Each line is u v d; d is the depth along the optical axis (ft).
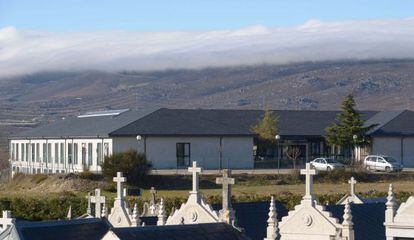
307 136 476.13
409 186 365.20
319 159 426.92
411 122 483.10
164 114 447.83
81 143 453.58
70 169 461.37
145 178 383.86
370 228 167.32
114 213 190.39
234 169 436.76
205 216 166.61
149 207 234.79
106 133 427.33
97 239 142.41
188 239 139.23
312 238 149.79
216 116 469.98
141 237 134.10
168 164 433.07
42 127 530.68
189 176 391.65
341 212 170.09
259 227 178.09
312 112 497.87
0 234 140.05
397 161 432.66
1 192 391.86
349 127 463.42
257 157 464.65
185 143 436.76
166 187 383.65
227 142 443.73
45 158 494.18
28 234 138.92
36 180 406.00
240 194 313.94
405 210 142.41
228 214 157.28
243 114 482.28
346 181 389.80
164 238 136.56
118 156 382.83
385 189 336.08
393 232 143.13
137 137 415.23
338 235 147.43
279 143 469.57
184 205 170.19
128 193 333.42
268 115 469.16
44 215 292.81
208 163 439.63
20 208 295.69
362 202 190.39
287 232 152.05
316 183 385.50
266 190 343.46
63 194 347.15
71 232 142.51
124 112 471.21
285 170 425.28
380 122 482.69
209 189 358.64
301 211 150.92
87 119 490.08
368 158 430.20
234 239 144.87
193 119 447.83
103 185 375.04
